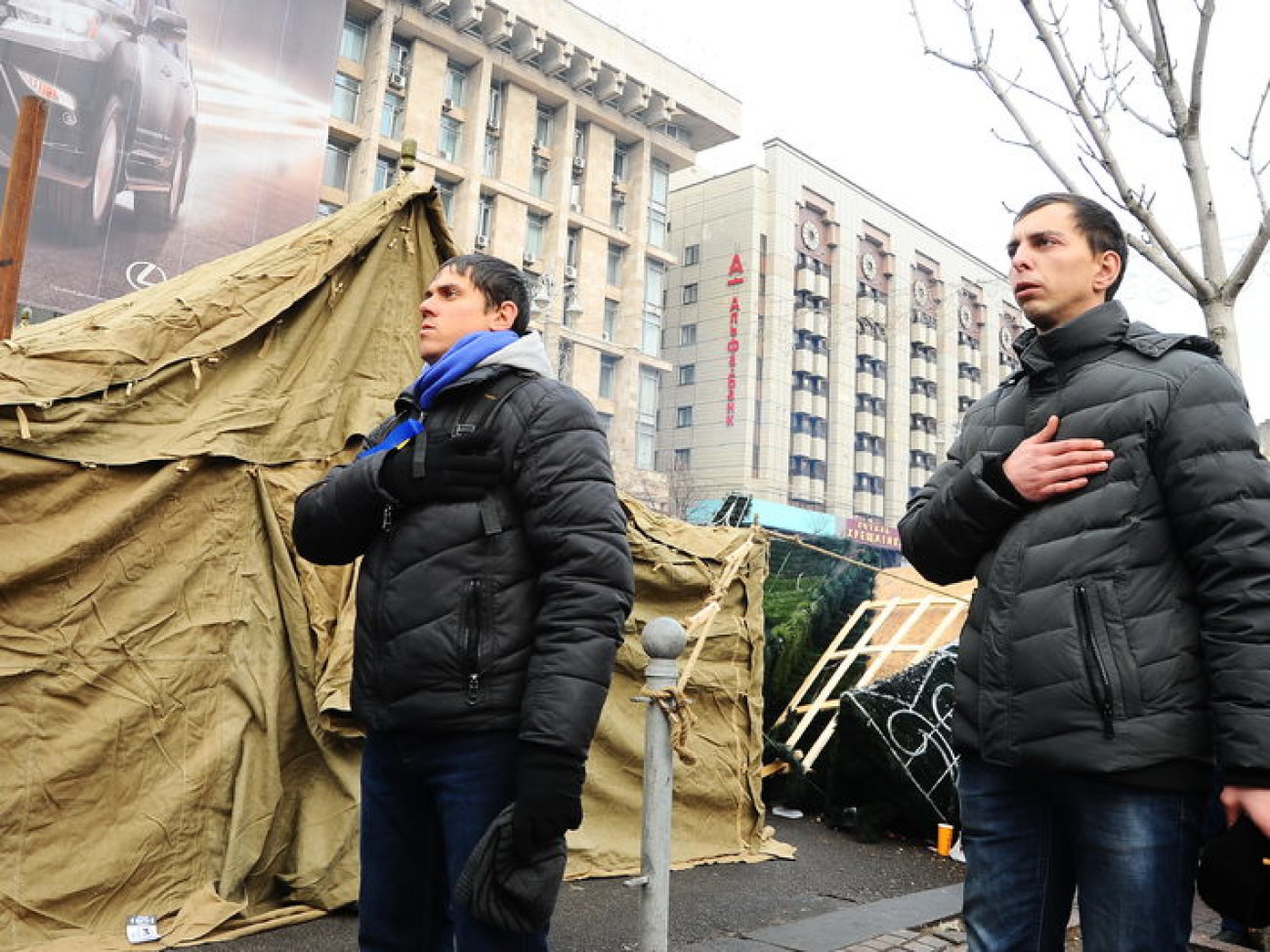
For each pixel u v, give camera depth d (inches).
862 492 2183.8
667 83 1632.6
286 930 132.4
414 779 72.7
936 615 339.9
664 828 94.8
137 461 127.7
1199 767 63.4
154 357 133.0
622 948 139.1
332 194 1219.9
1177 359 68.1
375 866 75.7
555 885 65.0
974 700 72.7
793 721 290.7
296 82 1082.7
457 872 68.4
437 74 1347.2
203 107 1001.5
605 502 70.9
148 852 124.3
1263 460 63.6
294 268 151.5
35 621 119.6
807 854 214.5
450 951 79.4
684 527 215.8
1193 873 64.7
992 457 73.6
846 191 2230.6
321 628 147.3
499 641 69.4
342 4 1137.4
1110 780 63.6
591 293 1545.3
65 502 122.2
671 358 2127.2
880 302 2306.8
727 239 2076.8
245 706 137.6
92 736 121.6
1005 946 71.3
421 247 173.3
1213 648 61.4
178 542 134.4
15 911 112.7
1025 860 71.7
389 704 70.7
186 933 122.6
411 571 71.0
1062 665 65.8
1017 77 166.1
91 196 901.2
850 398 2150.6
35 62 866.8
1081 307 74.7
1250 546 60.9
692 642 205.3
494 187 1400.1
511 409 72.9
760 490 1958.7
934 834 232.5
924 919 157.3
